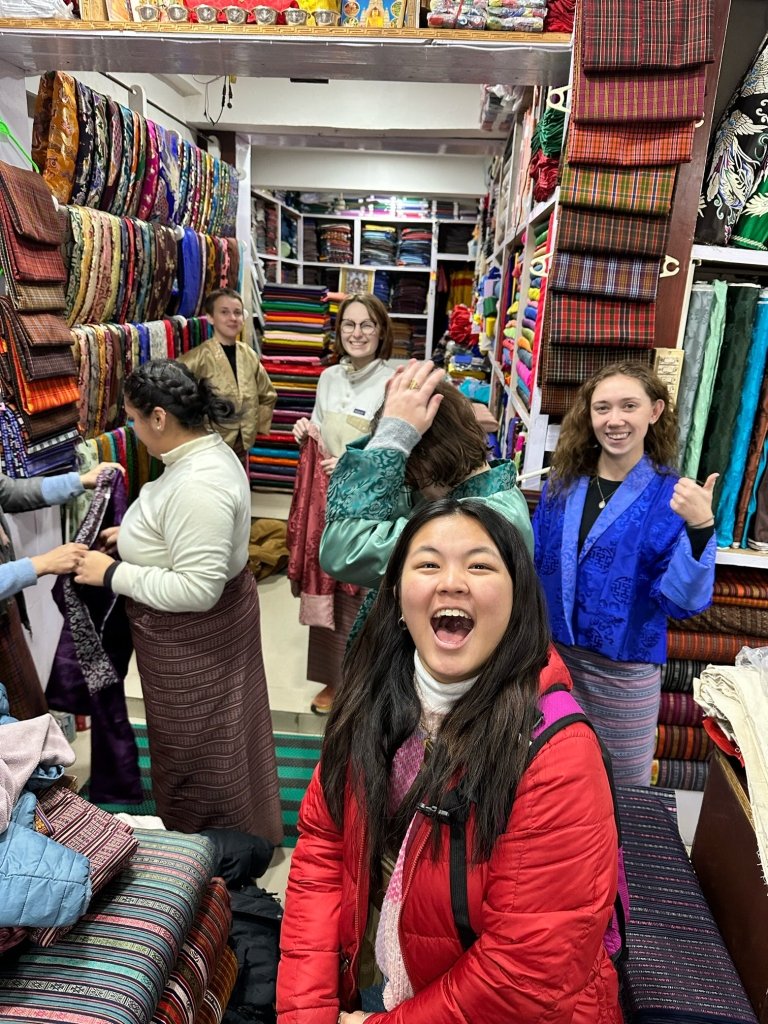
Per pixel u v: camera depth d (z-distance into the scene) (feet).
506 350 10.67
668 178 5.60
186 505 5.22
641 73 5.35
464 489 3.73
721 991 4.06
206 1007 4.05
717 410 6.40
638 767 5.96
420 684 2.88
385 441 3.50
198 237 12.07
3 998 3.05
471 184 20.27
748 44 6.54
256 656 6.51
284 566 14.16
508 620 2.69
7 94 6.76
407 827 2.81
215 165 13.30
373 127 14.52
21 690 6.10
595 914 2.49
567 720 2.62
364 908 2.99
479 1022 2.55
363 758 2.91
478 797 2.52
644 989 4.03
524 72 6.06
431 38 5.67
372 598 3.89
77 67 6.72
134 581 5.37
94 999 3.06
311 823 3.41
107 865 3.48
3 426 6.61
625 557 5.39
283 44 5.87
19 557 7.43
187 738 6.01
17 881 2.96
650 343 5.94
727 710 4.36
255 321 17.74
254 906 5.30
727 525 6.66
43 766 3.64
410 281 24.81
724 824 4.63
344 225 24.20
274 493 18.06
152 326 10.07
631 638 5.56
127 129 9.27
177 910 3.63
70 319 8.38
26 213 6.53
